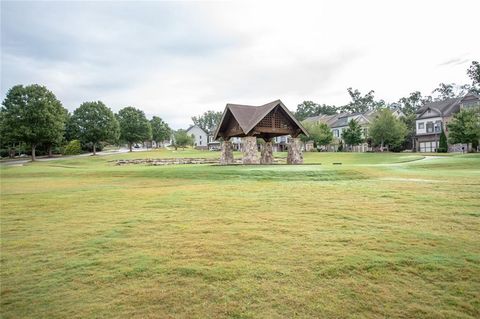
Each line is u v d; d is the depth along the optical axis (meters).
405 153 49.75
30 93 52.50
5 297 3.78
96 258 5.00
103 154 68.81
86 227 6.95
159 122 115.44
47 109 53.41
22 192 12.77
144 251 5.27
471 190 10.67
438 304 3.43
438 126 56.09
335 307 3.40
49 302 3.64
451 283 3.90
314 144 72.31
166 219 7.52
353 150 67.19
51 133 53.56
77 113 68.44
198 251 5.21
